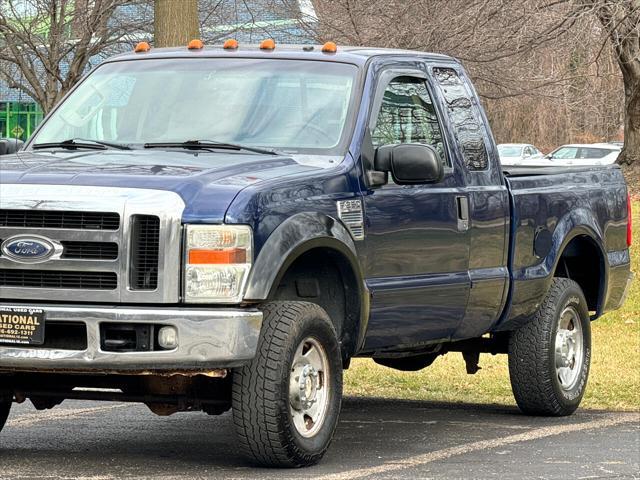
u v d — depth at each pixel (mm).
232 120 8555
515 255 9820
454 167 9195
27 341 7137
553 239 10328
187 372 7215
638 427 9914
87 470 7605
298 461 7617
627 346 15477
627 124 33812
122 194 7133
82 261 7117
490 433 9508
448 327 9156
